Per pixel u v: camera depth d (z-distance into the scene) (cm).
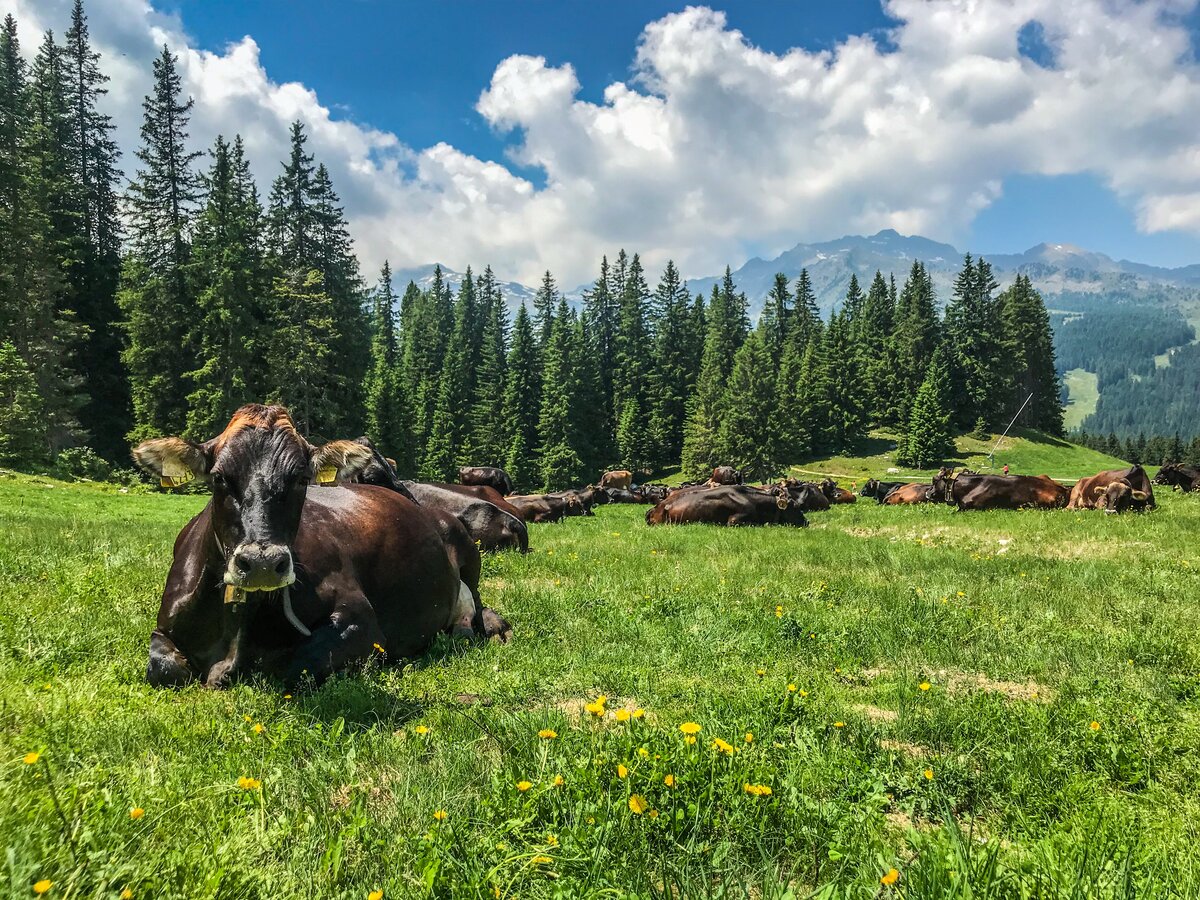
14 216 4097
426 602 701
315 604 560
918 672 626
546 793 320
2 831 254
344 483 746
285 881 260
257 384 4891
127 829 271
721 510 2119
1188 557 1278
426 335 10556
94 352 5372
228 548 475
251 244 5166
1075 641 716
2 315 3966
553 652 678
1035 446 9412
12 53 5428
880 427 10388
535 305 11800
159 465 471
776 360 10744
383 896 255
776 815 325
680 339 10188
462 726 446
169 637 545
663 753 350
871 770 387
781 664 653
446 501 1359
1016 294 10456
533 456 9144
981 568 1175
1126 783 397
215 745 396
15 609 647
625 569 1188
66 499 2436
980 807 374
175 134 5131
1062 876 271
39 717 403
